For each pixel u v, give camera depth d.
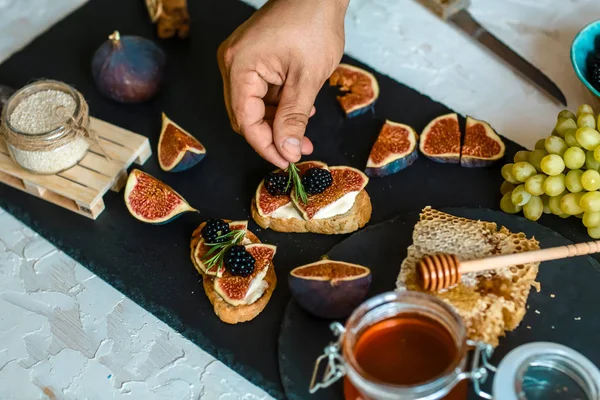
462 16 2.19
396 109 2.01
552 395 1.30
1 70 2.22
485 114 1.98
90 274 1.73
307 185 1.70
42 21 2.35
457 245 1.63
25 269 1.75
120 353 1.59
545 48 2.10
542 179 1.65
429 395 1.23
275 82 1.76
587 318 1.52
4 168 1.86
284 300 1.63
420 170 1.87
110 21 2.34
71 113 1.77
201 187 1.88
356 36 2.20
